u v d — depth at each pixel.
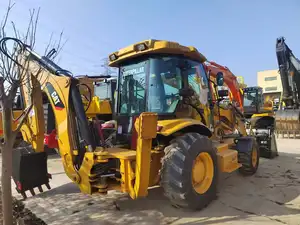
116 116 4.54
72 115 3.66
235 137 6.12
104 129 4.56
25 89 4.32
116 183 3.62
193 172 3.64
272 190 4.73
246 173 5.74
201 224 3.35
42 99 4.26
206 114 4.82
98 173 3.42
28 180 4.24
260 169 6.40
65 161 3.71
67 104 3.62
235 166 4.84
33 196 4.49
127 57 4.25
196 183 3.76
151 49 3.88
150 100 4.00
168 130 3.48
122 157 3.30
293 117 12.30
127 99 4.38
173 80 4.15
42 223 3.50
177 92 4.17
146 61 4.14
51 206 4.03
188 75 4.43
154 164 3.85
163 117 3.99
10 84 2.86
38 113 4.21
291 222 3.38
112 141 4.28
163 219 3.52
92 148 3.51
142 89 4.14
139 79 4.22
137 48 4.03
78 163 3.63
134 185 3.28
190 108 4.40
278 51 12.56
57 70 3.83
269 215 3.62
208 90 5.06
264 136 7.79
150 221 3.46
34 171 4.32
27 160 4.24
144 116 3.15
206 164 3.89
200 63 4.84
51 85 3.84
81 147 3.61
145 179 3.22
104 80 8.86
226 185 5.07
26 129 4.48
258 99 12.48
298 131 12.38
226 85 7.02
